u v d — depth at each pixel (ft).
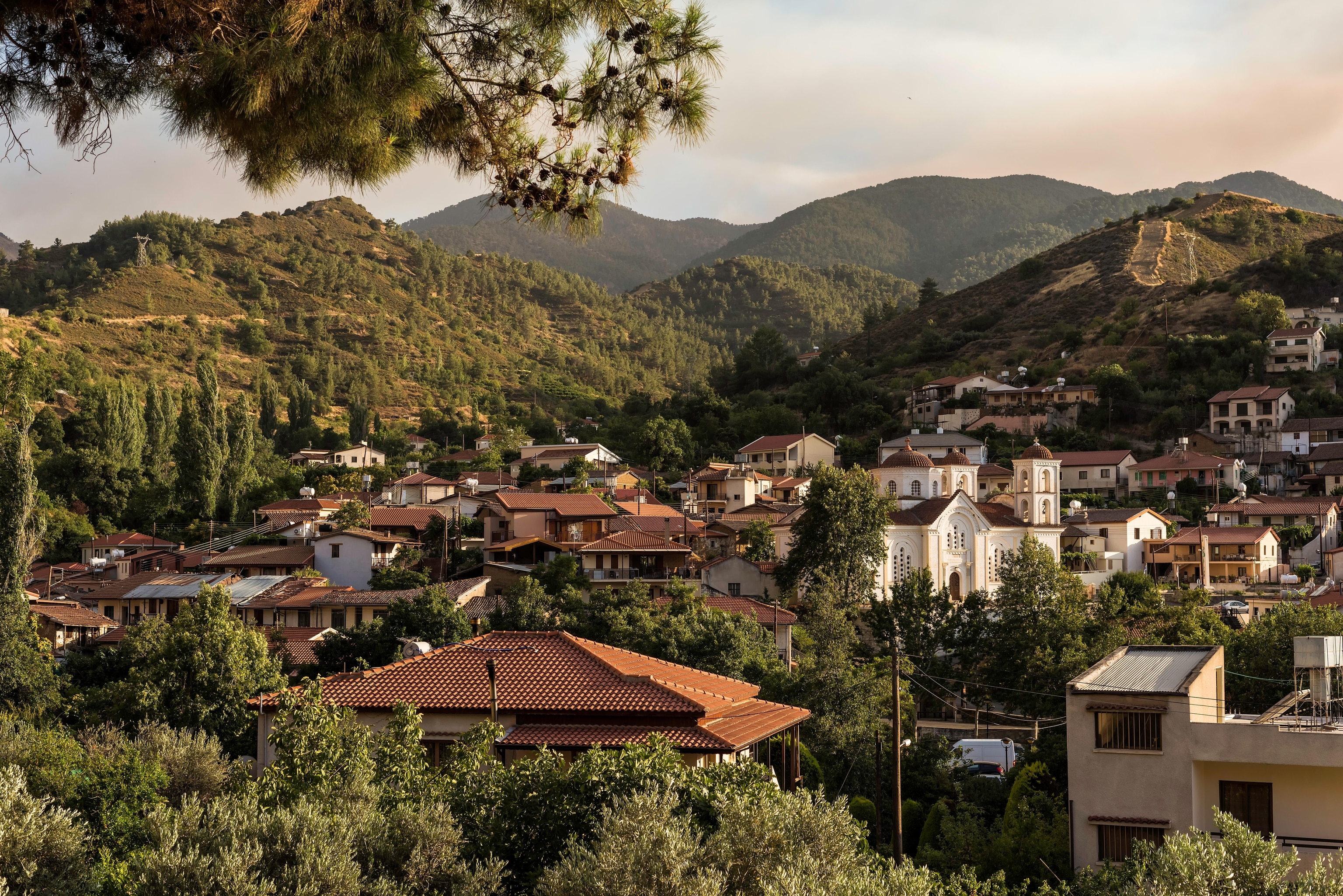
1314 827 99.55
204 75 36.29
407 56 38.01
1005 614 232.94
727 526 367.86
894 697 129.08
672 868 56.44
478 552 330.13
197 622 171.01
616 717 112.37
